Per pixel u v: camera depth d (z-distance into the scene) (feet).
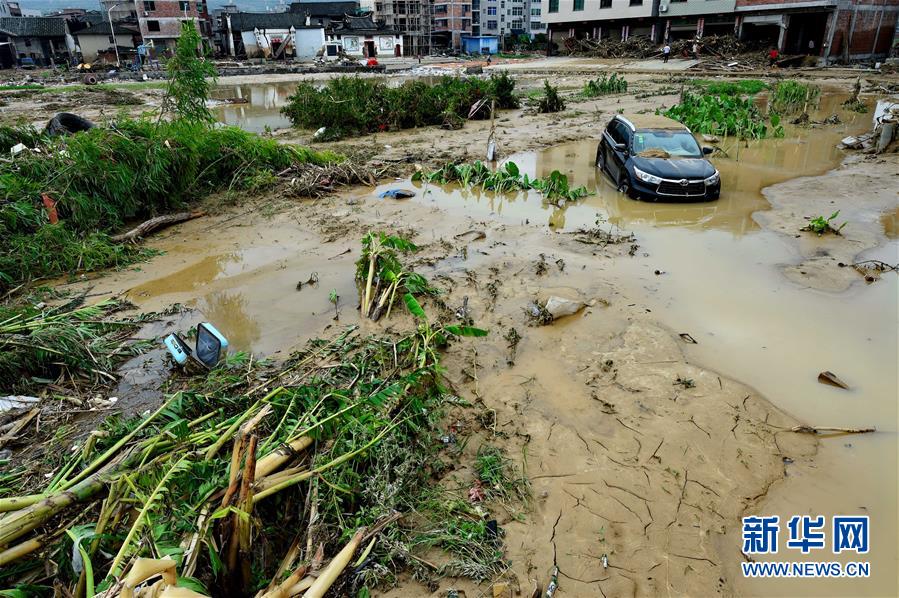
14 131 41.32
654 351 19.77
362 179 43.60
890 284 24.38
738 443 15.46
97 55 202.28
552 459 14.99
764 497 13.80
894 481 14.19
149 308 24.21
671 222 33.50
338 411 13.47
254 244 31.63
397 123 69.10
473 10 309.01
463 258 28.53
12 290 25.20
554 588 11.48
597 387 17.97
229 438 12.88
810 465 14.73
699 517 13.24
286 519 11.98
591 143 57.62
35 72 182.39
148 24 198.39
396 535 12.19
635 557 12.25
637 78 125.39
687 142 39.06
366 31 233.55
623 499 13.73
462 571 11.67
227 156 42.14
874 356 19.34
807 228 30.89
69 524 11.03
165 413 14.10
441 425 16.21
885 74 107.14
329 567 10.39
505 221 34.35
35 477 13.78
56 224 28.55
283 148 45.65
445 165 44.98
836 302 23.07
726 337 20.66
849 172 42.55
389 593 11.27
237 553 10.44
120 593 8.11
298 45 221.66
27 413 16.79
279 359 19.77
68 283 26.68
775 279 25.32
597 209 36.37
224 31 231.30
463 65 184.55
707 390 17.61
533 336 21.04
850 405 16.92
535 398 17.51
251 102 102.22
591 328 21.45
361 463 13.61
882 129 48.08
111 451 12.37
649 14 157.79
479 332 18.48
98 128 35.99
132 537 9.64
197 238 32.81
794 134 58.29
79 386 18.33
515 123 71.51
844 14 122.11
